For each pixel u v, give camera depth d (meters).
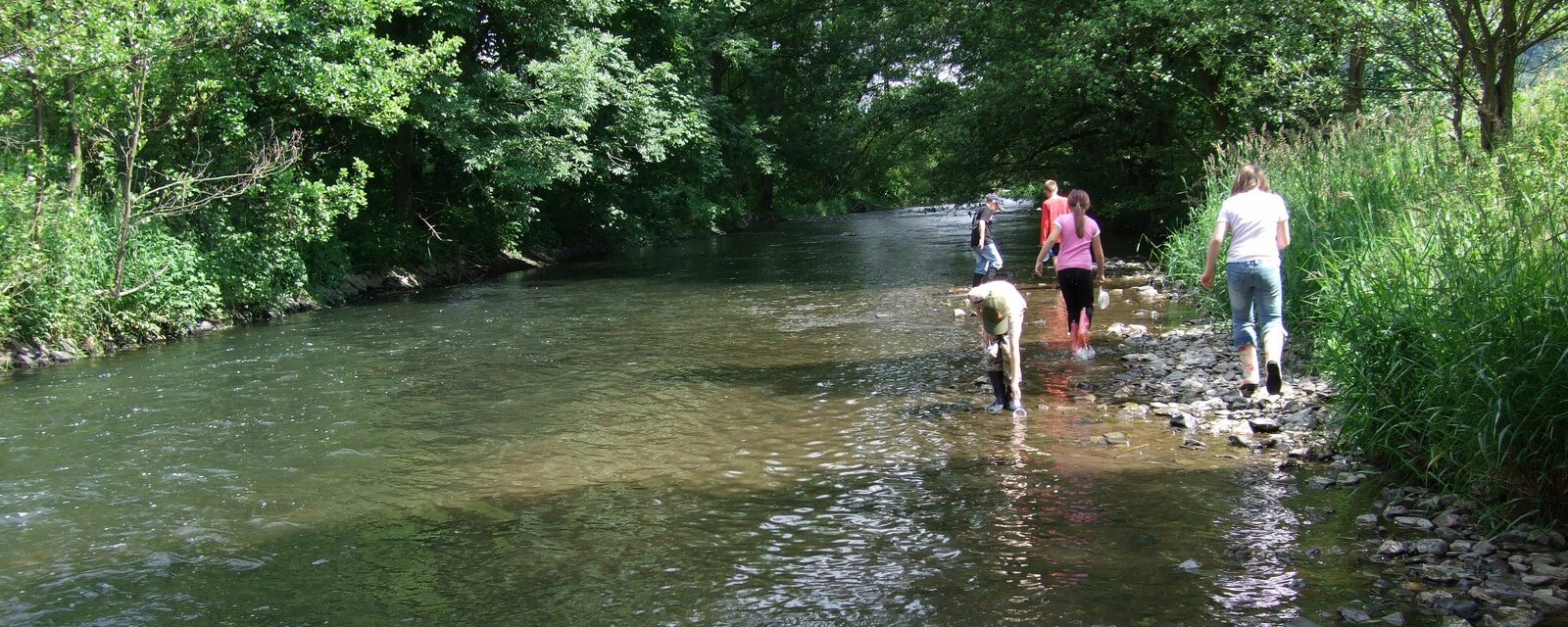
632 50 27.39
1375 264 6.61
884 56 39.03
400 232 20.48
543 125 20.94
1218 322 11.10
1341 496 5.29
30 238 11.38
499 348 11.48
